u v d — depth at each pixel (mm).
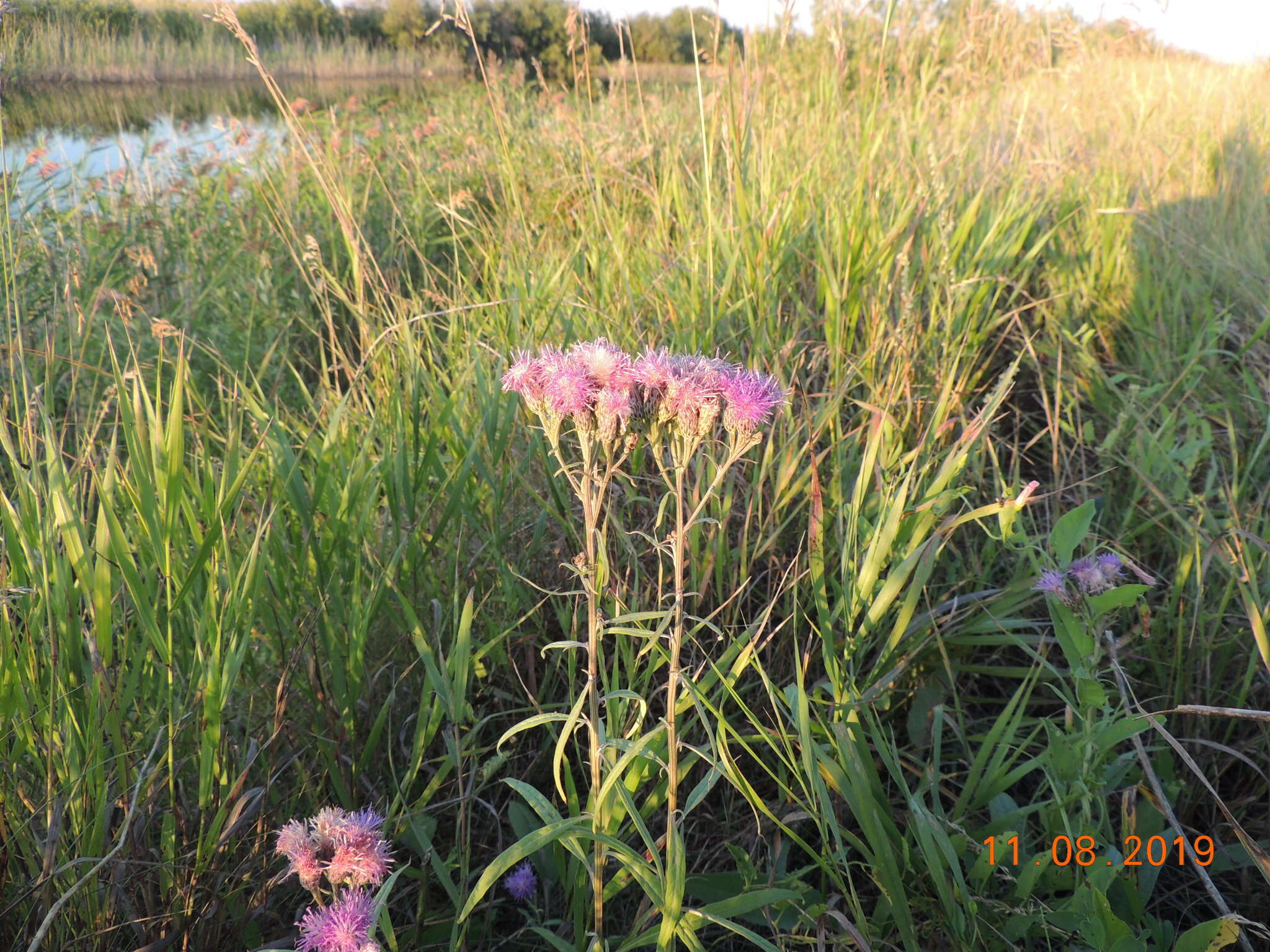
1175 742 1400
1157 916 1761
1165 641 2127
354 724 1854
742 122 3586
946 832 1664
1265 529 2275
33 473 1665
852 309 2971
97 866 1310
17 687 1439
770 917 1557
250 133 6516
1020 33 5016
